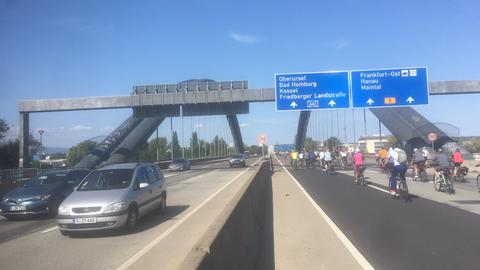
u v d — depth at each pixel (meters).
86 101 45.41
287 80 34.53
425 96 32.62
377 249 8.77
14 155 50.16
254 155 167.62
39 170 36.16
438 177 18.80
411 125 41.16
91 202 11.52
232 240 6.03
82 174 17.42
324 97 34.09
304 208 15.10
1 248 10.32
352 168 42.22
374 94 33.03
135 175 13.16
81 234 11.89
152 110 45.41
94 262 8.71
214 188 24.47
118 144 51.22
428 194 17.84
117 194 11.90
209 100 44.12
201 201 18.23
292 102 34.34
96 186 12.79
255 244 8.86
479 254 8.18
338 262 7.95
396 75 32.91
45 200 15.21
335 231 10.75
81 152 64.94
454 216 12.38
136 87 45.25
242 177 33.72
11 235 12.16
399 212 13.37
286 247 9.32
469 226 10.87
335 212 13.84
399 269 7.36
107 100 45.19
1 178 31.97
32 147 78.69
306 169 43.81
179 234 11.23
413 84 32.75
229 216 6.11
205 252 4.26
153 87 45.09
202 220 13.28
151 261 8.62
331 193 19.61
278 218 13.20
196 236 10.88
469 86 41.06
